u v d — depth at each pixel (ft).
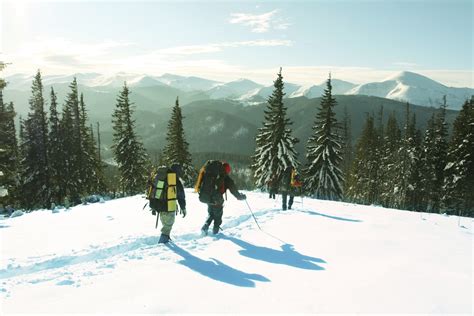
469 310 15.10
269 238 29.99
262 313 14.94
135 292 17.60
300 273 20.45
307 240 29.17
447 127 167.84
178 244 28.27
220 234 31.99
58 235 33.27
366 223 37.78
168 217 29.12
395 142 219.41
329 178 132.87
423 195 168.04
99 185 165.89
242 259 23.61
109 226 37.52
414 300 16.16
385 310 15.10
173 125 160.35
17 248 28.53
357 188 209.97
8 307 15.92
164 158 167.02
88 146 162.81
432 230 34.88
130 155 158.92
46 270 22.88
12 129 152.15
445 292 17.15
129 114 160.76
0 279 20.68
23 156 147.13
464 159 146.30
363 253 24.93
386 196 188.14
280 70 136.56
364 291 17.37
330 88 135.03
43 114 143.43
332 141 133.69
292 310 15.21
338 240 29.14
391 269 20.97
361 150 213.46
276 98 136.56
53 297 17.10
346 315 14.65
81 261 25.98
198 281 19.22
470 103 153.99
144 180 160.45
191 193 72.23
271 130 136.46
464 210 149.38
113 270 21.53
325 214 44.55
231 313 14.97
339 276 19.79
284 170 49.21
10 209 75.72
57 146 147.23
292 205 55.52
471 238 31.27
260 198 65.10
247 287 18.17
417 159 168.66
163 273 20.74
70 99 157.69
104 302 16.33
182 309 15.43
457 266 21.68
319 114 137.39
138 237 31.22
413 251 25.53
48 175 141.49
